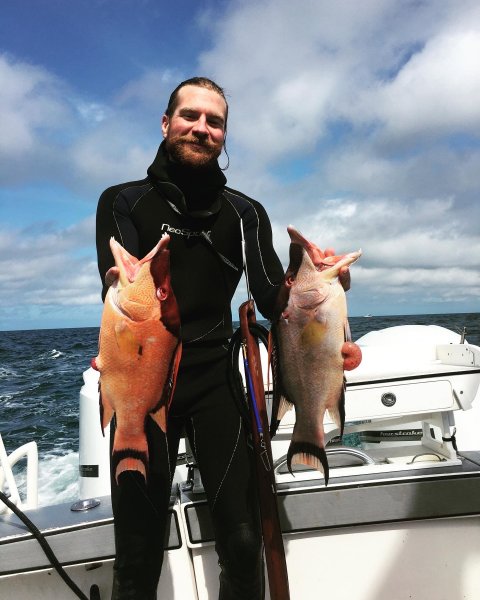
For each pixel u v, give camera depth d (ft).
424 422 9.96
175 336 5.48
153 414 5.49
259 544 6.24
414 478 7.10
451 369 8.27
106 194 7.03
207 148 6.78
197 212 6.87
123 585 6.15
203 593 7.00
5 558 6.56
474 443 11.47
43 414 34.63
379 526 7.11
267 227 7.58
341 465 8.64
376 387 8.30
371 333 14.55
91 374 12.81
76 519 6.90
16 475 20.16
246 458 6.59
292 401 6.21
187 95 6.80
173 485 8.10
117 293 5.30
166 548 6.89
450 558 7.11
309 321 5.91
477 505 7.04
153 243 6.89
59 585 6.86
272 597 6.35
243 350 6.53
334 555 7.11
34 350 105.29
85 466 11.06
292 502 7.04
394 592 7.08
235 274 7.41
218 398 6.73
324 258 5.99
